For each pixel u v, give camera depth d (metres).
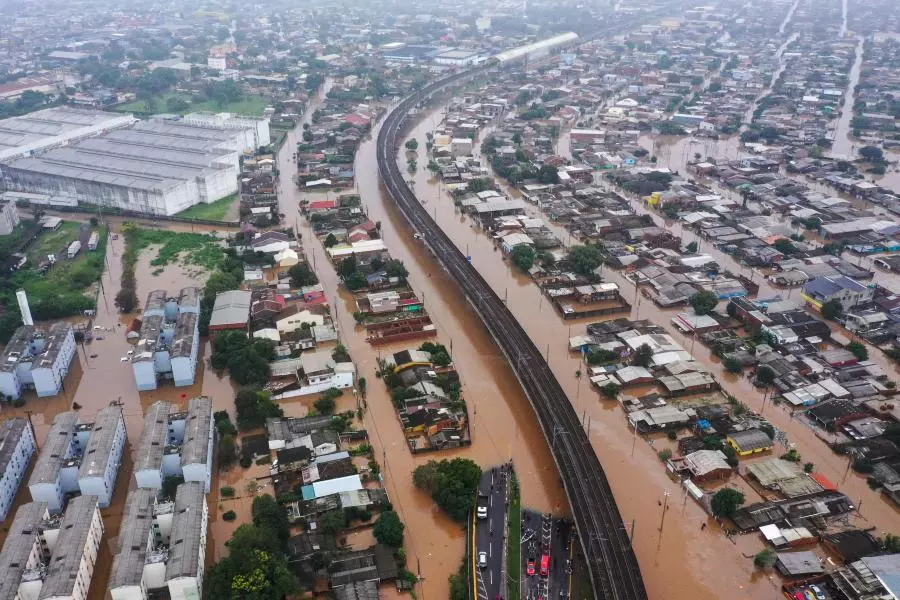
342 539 139.00
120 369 199.88
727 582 131.50
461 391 188.25
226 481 154.88
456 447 166.38
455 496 144.75
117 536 141.12
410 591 127.69
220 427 167.62
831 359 195.88
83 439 161.00
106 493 146.75
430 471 150.12
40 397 187.12
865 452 161.62
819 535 140.25
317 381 185.12
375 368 196.88
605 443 168.12
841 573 129.50
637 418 173.00
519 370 185.12
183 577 120.19
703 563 135.50
